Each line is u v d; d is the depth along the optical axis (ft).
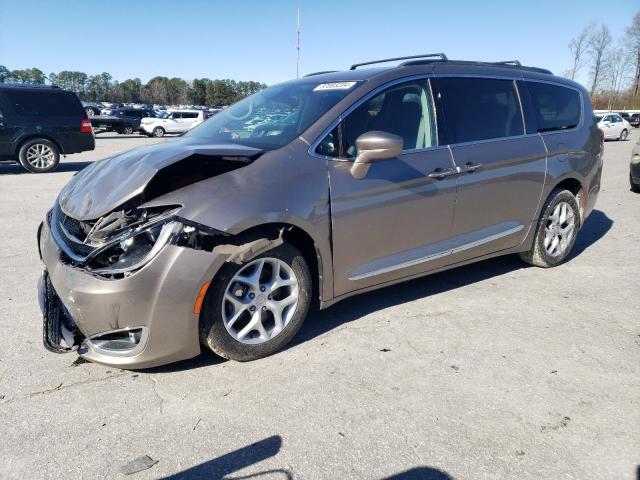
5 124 37.29
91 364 9.70
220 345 9.35
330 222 10.17
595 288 13.94
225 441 7.62
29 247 17.40
